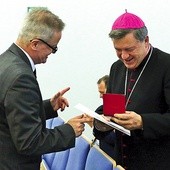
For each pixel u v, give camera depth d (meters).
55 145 1.37
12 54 1.42
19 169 1.42
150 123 1.51
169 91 1.55
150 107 1.61
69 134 1.42
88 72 3.73
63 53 3.64
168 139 1.61
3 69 1.36
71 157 2.13
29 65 1.44
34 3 3.53
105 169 1.60
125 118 1.48
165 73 1.59
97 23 3.63
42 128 1.38
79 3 3.57
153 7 3.66
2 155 1.41
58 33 1.44
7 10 3.52
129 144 1.68
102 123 1.66
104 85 2.66
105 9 3.62
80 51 3.67
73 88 3.73
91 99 3.77
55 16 1.45
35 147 1.32
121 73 1.82
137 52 1.56
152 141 1.61
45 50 1.44
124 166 1.70
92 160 1.79
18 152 1.38
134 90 1.68
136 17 1.58
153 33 3.71
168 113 1.57
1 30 3.54
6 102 1.30
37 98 1.35
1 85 1.33
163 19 3.70
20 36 1.44
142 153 1.64
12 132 1.32
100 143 2.26
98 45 3.68
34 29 1.39
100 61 3.71
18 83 1.29
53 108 1.82
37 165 1.51
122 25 1.53
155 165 1.62
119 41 1.53
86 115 1.52
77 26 3.61
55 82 3.70
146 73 1.65
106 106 1.56
